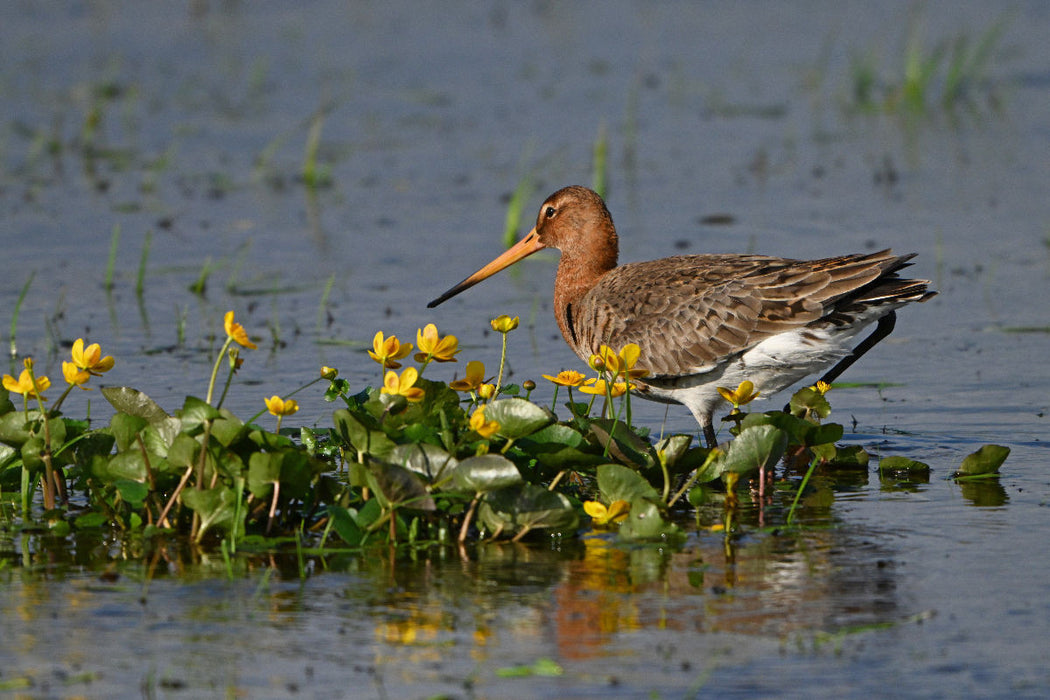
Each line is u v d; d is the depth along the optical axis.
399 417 9.70
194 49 31.06
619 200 20.92
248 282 17.39
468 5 36.09
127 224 19.92
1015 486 10.62
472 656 7.55
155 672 7.38
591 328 12.66
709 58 30.48
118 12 34.56
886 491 10.60
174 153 23.91
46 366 14.05
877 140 24.34
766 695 7.06
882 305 11.55
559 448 9.95
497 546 9.39
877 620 7.98
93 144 24.36
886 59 29.89
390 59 30.52
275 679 7.29
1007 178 21.56
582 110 26.52
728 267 12.10
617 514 9.57
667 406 13.38
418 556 9.19
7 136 24.59
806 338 11.55
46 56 30.02
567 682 7.21
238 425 9.34
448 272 17.83
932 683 7.18
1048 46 30.94
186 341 15.05
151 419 9.97
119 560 9.11
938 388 13.47
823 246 18.12
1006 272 17.27
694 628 7.89
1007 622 7.91
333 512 9.22
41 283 17.22
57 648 7.68
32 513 10.09
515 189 21.78
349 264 18.16
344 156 23.88
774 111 26.42
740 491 10.70
